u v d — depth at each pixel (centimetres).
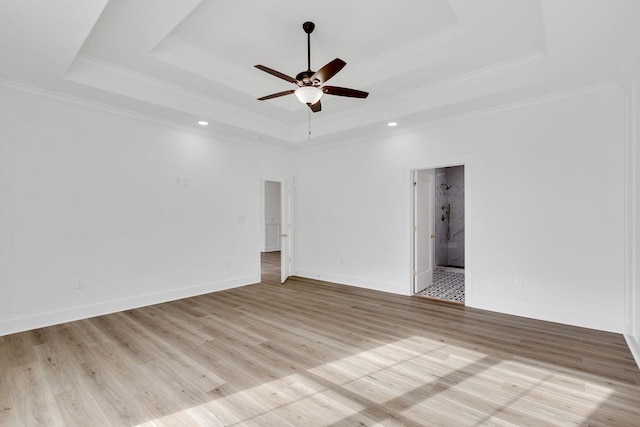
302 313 392
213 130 488
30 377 237
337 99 431
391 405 204
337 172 564
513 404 204
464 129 414
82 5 208
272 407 202
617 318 317
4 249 321
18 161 329
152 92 376
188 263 471
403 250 481
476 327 340
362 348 290
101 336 316
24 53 268
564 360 262
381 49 342
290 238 618
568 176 342
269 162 589
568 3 205
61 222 356
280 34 314
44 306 344
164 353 278
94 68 331
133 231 414
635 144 281
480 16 251
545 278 357
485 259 398
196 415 194
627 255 301
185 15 251
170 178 451
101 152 386
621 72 291
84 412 196
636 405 202
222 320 366
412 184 477
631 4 205
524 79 322
